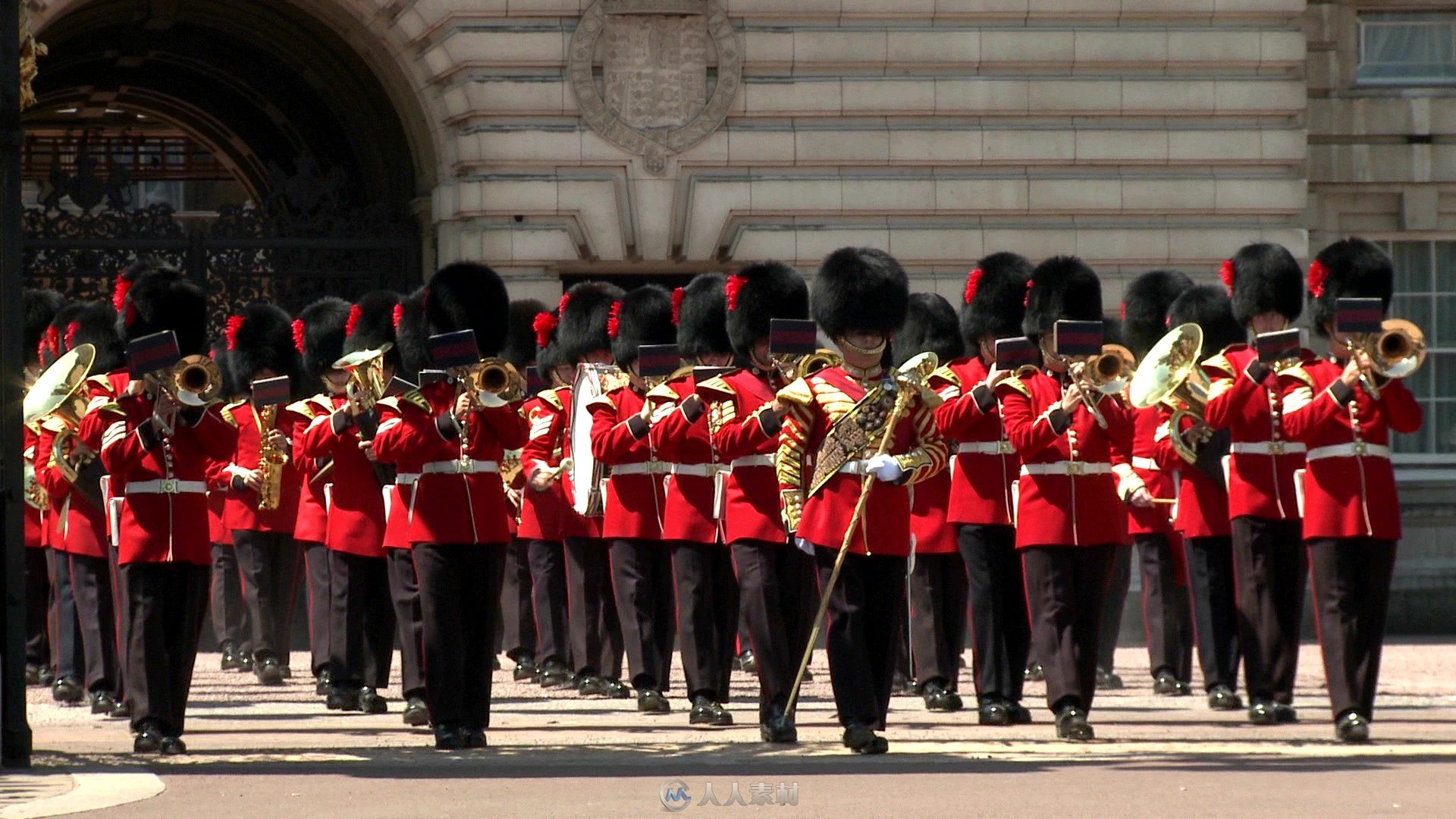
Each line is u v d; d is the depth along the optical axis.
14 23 37.38
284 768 37.69
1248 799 32.66
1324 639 42.34
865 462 39.25
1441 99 81.00
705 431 46.47
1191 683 57.22
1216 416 45.12
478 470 41.97
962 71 76.25
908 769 36.78
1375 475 42.00
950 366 48.41
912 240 75.94
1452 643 74.38
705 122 75.06
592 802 32.59
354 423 45.91
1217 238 77.06
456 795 33.56
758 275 44.53
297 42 85.25
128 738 44.16
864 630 39.72
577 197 74.62
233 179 135.12
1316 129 80.44
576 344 55.69
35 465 52.22
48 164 129.25
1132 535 54.91
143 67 98.12
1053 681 42.19
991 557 46.16
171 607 41.00
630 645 49.69
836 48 75.50
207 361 40.28
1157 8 76.44
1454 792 33.66
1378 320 41.19
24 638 37.69
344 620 50.56
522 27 74.50
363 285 78.69
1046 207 76.31
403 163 84.94
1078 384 40.97
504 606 60.78
